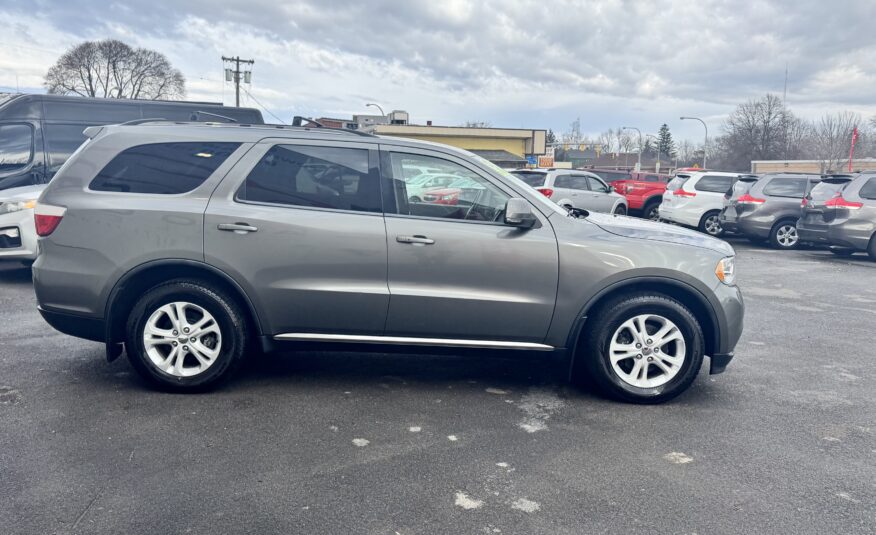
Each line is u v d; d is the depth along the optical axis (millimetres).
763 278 10219
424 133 45875
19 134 10344
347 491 3084
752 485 3242
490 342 4367
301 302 4242
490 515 2904
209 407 4113
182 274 4289
